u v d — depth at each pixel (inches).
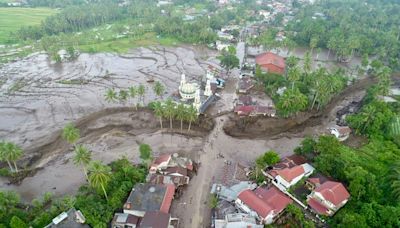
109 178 3334.2
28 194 3727.9
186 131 4953.3
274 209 3225.9
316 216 3316.9
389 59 7765.8
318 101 5565.9
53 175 4045.3
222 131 4963.1
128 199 3351.4
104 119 5246.1
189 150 4488.2
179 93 5920.3
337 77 5959.6
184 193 3663.9
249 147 4594.0
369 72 7293.3
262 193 3476.9
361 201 3408.0
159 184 3619.6
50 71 7185.0
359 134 4923.7
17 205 3474.4
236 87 6471.5
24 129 4987.7
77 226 3002.0
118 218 3198.8
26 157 4338.1
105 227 3080.7
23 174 4028.1
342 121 5334.6
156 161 4001.0
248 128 5059.1
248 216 3174.2
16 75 6934.1
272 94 6038.4
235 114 5413.4
